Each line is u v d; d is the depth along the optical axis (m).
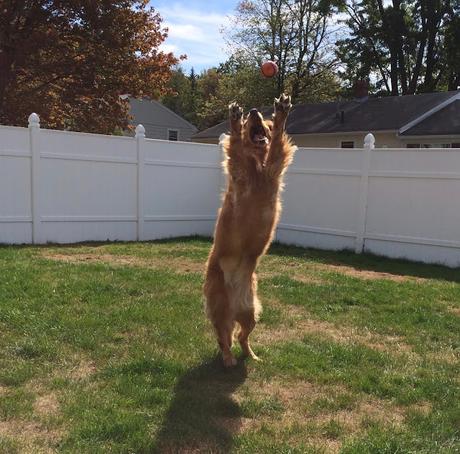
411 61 28.22
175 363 3.62
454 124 15.53
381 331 4.71
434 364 3.91
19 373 3.37
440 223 8.18
